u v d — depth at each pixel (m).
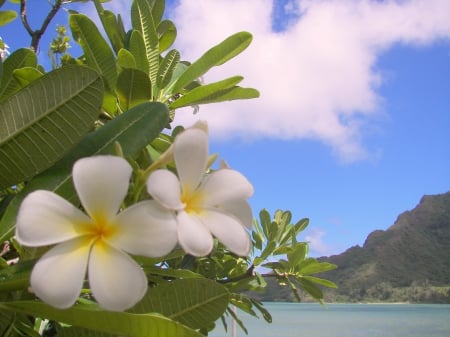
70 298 0.21
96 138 0.35
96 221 0.24
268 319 0.85
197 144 0.27
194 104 0.63
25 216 0.22
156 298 0.32
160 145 0.55
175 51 0.63
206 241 0.24
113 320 0.25
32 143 0.33
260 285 0.86
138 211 0.24
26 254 0.32
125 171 0.24
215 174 0.28
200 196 0.27
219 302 0.33
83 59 0.70
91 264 0.22
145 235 0.23
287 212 1.02
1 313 0.30
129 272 0.22
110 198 0.24
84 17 0.52
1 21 0.71
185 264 0.73
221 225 0.26
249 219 0.29
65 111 0.33
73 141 0.33
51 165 0.33
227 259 0.85
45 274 0.21
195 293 0.33
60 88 0.33
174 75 0.73
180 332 0.25
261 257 0.93
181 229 0.24
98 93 0.33
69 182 0.33
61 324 0.41
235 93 0.63
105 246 0.23
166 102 0.65
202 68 0.63
